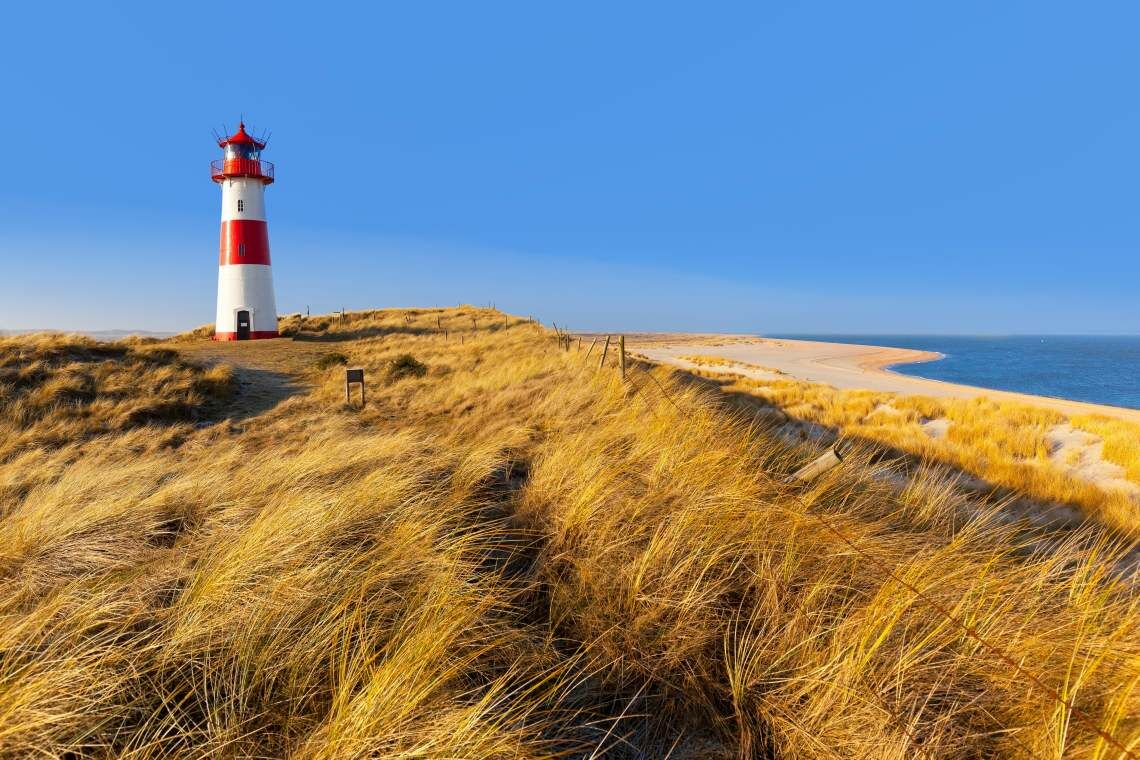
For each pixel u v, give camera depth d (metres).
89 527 3.78
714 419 6.66
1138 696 1.96
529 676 2.38
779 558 3.02
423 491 4.43
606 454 5.25
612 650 2.52
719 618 2.66
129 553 3.39
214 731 1.89
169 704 2.05
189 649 2.21
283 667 2.17
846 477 4.91
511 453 6.21
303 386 16.77
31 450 9.02
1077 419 14.49
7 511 5.41
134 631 2.36
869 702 2.00
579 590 2.96
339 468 5.32
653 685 2.40
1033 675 2.07
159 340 27.50
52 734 1.82
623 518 3.62
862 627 2.29
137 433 10.02
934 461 9.77
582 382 10.93
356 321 41.31
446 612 2.40
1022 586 2.74
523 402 10.57
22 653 2.11
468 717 1.87
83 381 12.98
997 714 2.01
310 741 1.83
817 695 2.11
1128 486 9.04
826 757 1.94
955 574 2.78
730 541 3.16
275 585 2.59
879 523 3.88
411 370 17.44
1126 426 13.77
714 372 35.94
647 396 8.26
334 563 2.87
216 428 10.78
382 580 2.80
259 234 34.16
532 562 3.50
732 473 4.30
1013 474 8.78
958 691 2.09
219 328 34.22
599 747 2.04
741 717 2.15
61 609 2.49
